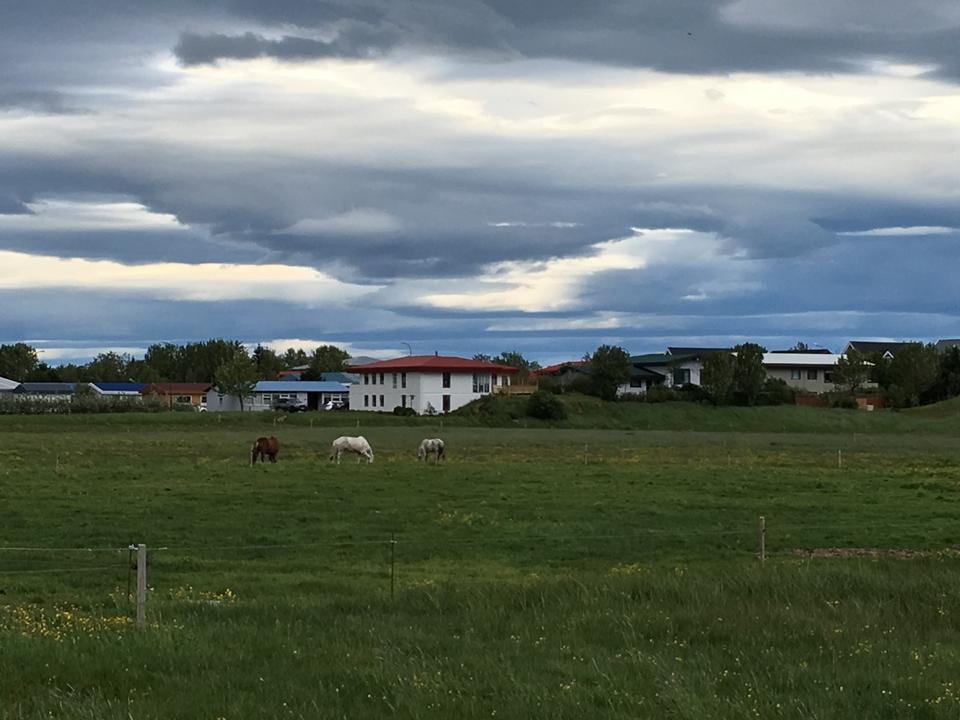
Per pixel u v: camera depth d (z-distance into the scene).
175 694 11.44
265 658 13.21
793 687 12.00
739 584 18.03
